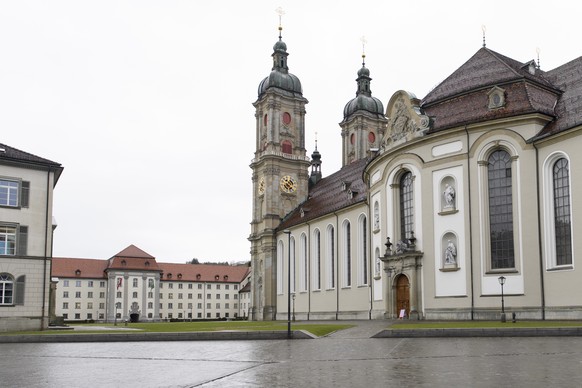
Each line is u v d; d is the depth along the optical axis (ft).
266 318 317.83
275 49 341.62
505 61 181.16
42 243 180.75
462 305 159.63
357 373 58.23
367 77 365.81
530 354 71.26
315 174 352.69
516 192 153.17
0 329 170.81
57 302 524.11
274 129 328.70
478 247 157.89
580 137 140.67
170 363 74.23
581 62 174.29
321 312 269.03
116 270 531.09
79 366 71.92
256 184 340.59
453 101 177.68
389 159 191.01
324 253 270.87
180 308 579.48
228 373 61.36
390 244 186.50
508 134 156.04
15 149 185.26
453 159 166.50
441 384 49.21
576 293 137.90
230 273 608.60
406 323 149.18
